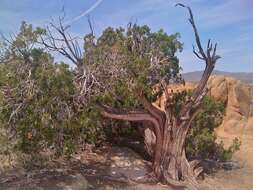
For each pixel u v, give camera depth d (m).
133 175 13.30
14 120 10.86
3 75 10.99
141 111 13.01
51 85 10.93
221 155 15.98
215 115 15.74
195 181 13.28
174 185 12.93
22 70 11.17
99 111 12.05
